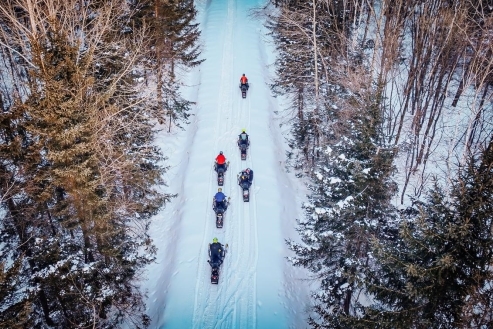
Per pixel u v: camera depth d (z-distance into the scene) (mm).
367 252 15539
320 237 16266
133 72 25031
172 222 22812
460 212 10031
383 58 23078
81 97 13383
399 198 24531
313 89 27062
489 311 9766
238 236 20391
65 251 14875
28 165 13359
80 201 14367
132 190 19891
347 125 19562
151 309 18344
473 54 25469
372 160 14938
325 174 16797
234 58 35750
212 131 27672
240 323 16562
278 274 18781
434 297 10484
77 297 14625
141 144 21469
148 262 18188
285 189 24594
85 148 13578
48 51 13734
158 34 25484
